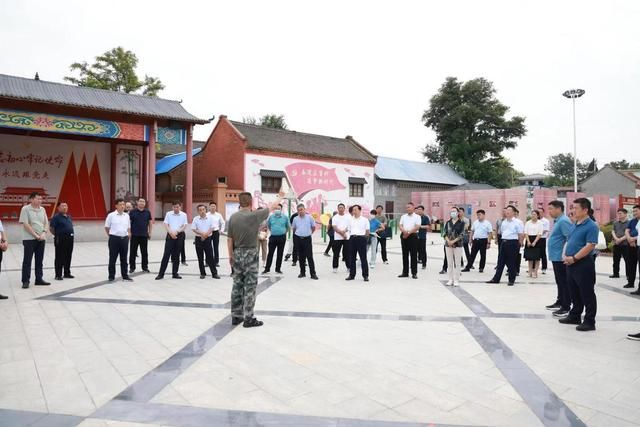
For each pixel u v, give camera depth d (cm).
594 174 4066
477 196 3050
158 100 2139
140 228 1045
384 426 321
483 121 4216
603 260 1484
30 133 2083
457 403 361
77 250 1496
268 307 698
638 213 919
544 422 330
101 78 2798
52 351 477
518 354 483
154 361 450
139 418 329
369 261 1367
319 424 322
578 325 587
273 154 2616
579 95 2788
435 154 4962
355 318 633
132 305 696
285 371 426
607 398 373
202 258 973
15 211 2061
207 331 557
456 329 581
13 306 680
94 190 2259
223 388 385
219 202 2284
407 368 438
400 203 3500
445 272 1112
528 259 1048
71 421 323
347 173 3005
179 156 2919
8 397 363
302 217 993
